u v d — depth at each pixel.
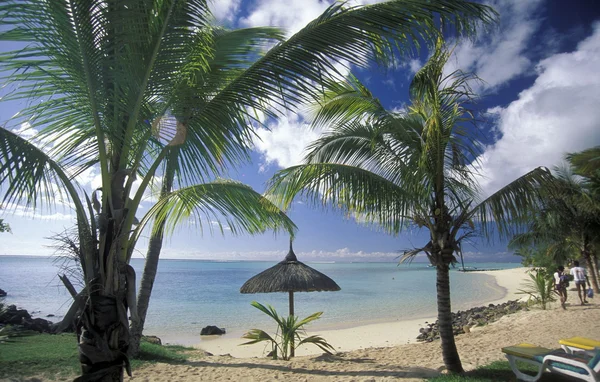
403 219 6.24
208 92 3.80
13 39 3.06
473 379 5.40
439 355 8.26
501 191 5.91
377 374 6.49
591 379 4.43
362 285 49.25
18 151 3.23
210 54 3.61
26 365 6.41
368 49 3.29
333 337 14.55
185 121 3.80
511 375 5.70
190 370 6.98
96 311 3.35
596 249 17.86
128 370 3.48
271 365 7.42
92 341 3.34
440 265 6.21
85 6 3.02
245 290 8.77
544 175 5.73
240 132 3.88
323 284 8.79
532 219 6.37
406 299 30.50
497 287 40.38
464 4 3.08
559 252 21.69
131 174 3.77
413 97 6.34
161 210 5.23
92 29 3.12
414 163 5.90
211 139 4.00
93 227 3.54
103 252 3.46
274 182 6.22
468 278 61.75
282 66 3.41
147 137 3.83
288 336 8.25
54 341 8.52
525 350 5.45
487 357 7.33
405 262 6.27
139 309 7.99
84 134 3.84
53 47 3.17
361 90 5.97
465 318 15.79
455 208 6.10
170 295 35.16
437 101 5.71
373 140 5.67
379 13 3.13
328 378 6.33
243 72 3.62
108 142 4.03
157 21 3.33
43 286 37.38
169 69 3.52
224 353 12.02
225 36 4.13
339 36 3.24
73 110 3.63
